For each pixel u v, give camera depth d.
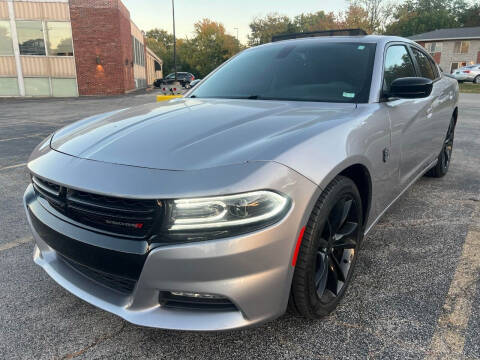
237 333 1.93
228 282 1.50
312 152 1.69
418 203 3.67
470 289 2.28
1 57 22.20
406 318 2.02
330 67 2.67
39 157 1.98
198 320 1.58
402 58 3.10
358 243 2.17
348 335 1.90
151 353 1.82
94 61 23.28
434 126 3.45
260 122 1.98
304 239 1.67
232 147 1.67
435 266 2.53
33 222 1.97
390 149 2.38
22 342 1.90
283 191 1.53
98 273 1.82
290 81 2.68
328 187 1.74
